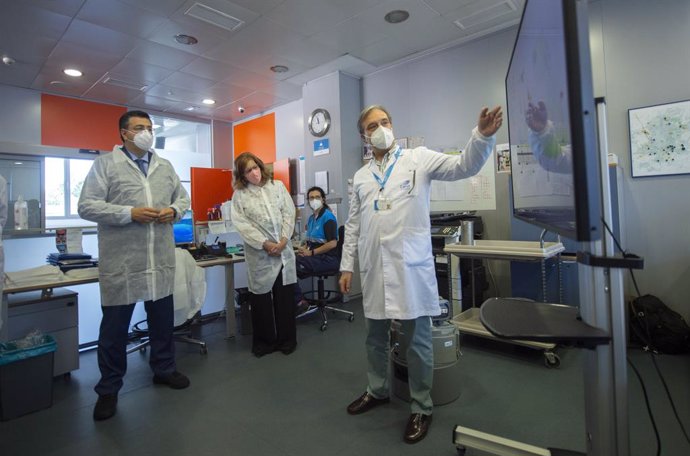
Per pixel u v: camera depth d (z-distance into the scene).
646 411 1.78
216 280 3.63
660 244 2.67
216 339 3.08
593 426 0.93
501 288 3.42
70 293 2.45
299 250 3.42
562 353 2.54
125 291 2.00
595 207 0.68
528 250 2.15
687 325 2.50
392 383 2.08
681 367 2.21
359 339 2.98
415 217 1.62
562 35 0.73
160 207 2.14
